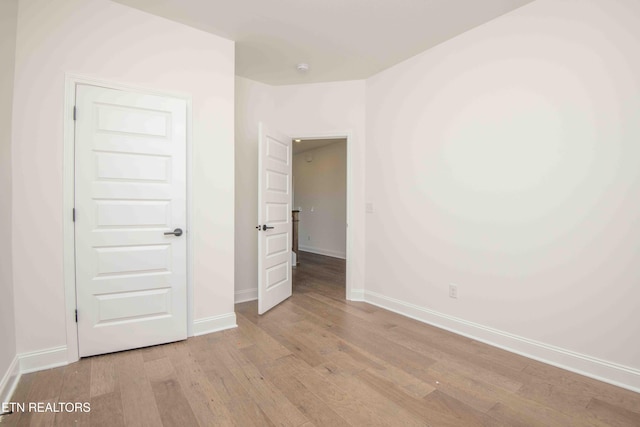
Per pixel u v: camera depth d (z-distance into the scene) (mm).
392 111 3262
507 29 2359
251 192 3629
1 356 1721
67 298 2088
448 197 2760
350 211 3615
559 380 1944
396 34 2658
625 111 1862
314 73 3438
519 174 2311
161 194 2387
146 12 2346
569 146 2074
